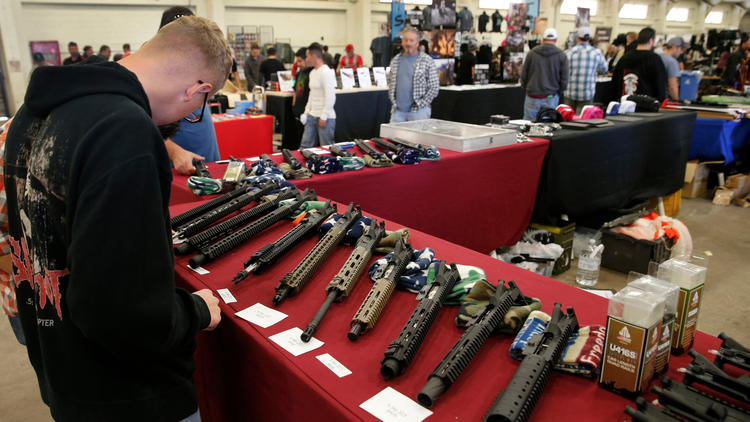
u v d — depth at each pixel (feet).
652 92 18.72
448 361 3.28
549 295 4.54
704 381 3.16
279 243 5.32
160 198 2.97
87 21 34.60
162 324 2.97
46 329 3.34
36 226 3.17
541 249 12.49
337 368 3.47
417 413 3.03
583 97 20.71
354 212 6.24
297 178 9.24
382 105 26.45
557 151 12.60
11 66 31.63
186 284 4.89
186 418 3.65
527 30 31.50
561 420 2.97
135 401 3.37
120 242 2.75
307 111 20.72
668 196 17.01
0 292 5.45
